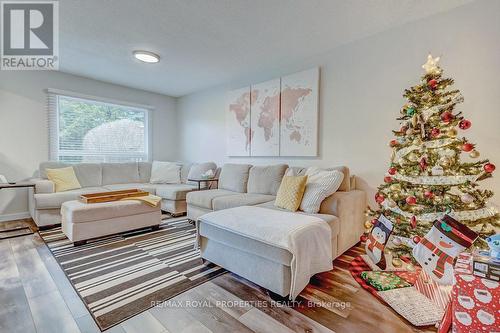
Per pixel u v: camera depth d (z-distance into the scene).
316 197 2.20
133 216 2.80
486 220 1.62
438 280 1.54
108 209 2.61
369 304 1.52
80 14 2.20
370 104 2.63
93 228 2.52
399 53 2.43
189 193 3.28
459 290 1.15
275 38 2.64
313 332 1.27
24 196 3.52
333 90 2.92
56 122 3.75
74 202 2.69
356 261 2.12
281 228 1.63
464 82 2.09
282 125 3.38
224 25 2.38
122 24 2.36
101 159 4.31
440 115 1.76
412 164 1.86
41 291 1.62
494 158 1.98
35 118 3.56
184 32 2.52
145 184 4.15
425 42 2.28
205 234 1.99
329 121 2.96
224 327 1.30
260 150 3.67
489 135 2.00
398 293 1.61
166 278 1.82
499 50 1.94
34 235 2.75
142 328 1.29
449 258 1.52
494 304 1.07
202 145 4.75
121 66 3.48
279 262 1.52
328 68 2.95
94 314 1.39
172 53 3.03
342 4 2.06
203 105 4.70
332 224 1.99
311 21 2.31
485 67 2.00
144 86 4.48
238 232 1.72
